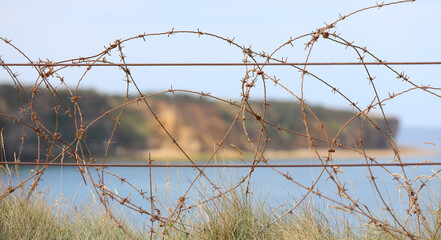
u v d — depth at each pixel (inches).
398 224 169.2
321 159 165.0
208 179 176.9
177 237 179.3
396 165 163.8
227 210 188.4
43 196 205.5
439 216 179.0
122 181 171.9
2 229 186.5
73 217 207.0
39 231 189.0
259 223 192.1
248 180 187.2
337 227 188.7
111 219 185.9
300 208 194.9
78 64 168.7
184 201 173.6
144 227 192.5
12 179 192.2
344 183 165.3
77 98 177.3
